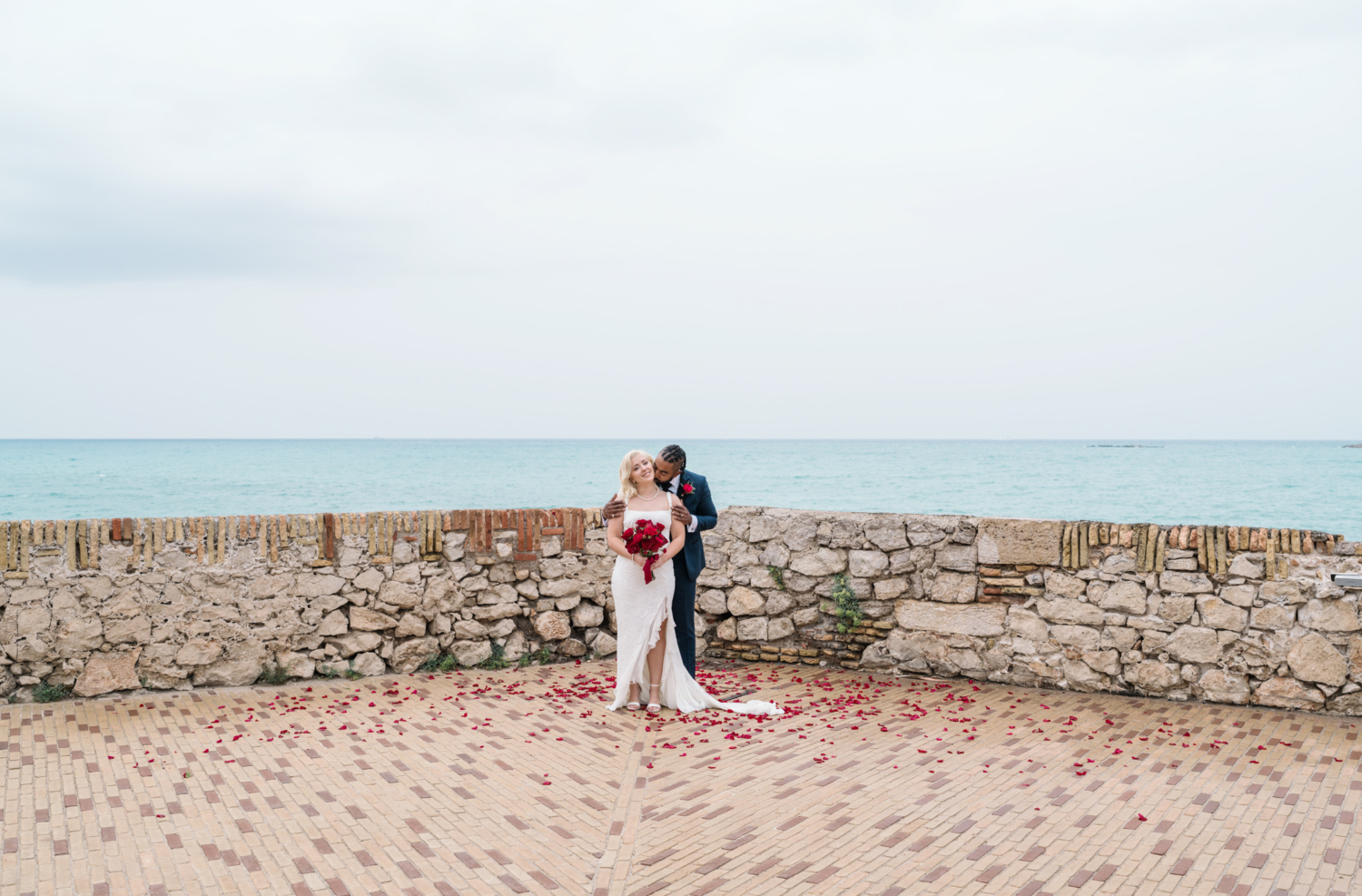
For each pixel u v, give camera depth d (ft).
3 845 11.97
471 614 23.40
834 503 131.54
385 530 22.36
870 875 11.21
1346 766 15.26
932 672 22.49
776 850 12.02
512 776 15.12
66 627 19.26
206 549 20.49
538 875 11.26
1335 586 18.25
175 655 20.24
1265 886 10.79
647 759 16.11
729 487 154.40
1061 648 21.01
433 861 11.65
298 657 21.47
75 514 111.04
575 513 24.57
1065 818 13.09
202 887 10.77
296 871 11.25
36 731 17.21
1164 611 19.92
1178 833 12.46
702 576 25.31
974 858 11.71
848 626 23.56
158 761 15.58
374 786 14.49
